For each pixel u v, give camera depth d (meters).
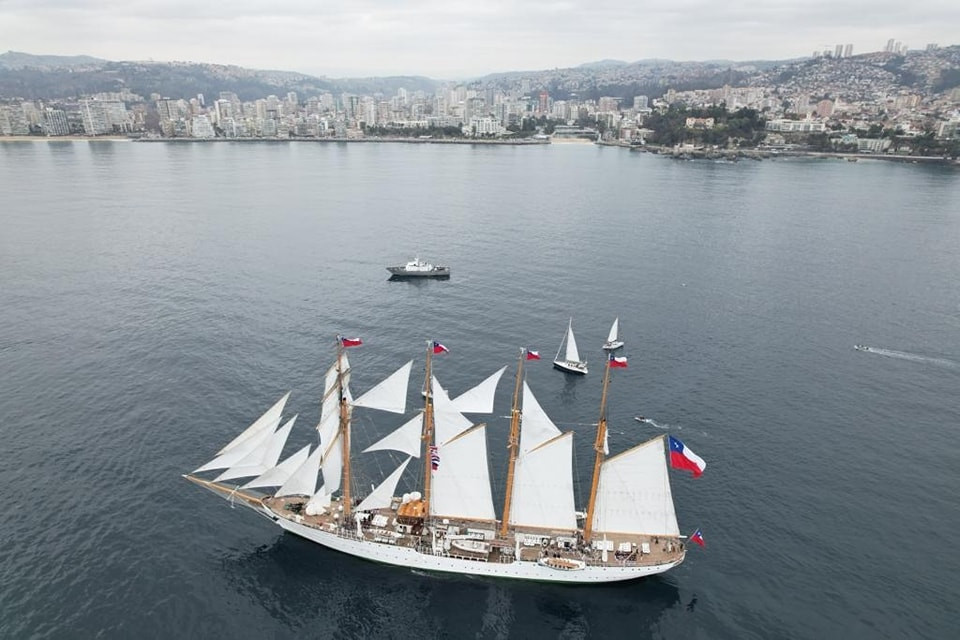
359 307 131.75
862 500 71.44
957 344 114.19
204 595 58.16
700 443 82.25
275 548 64.69
